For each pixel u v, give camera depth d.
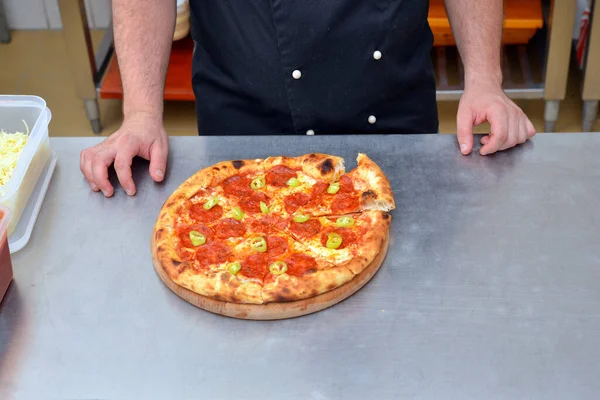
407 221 1.31
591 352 1.07
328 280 1.15
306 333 1.11
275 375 1.05
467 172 1.43
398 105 1.72
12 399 1.02
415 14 1.62
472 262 1.23
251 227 1.30
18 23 3.80
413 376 1.04
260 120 1.73
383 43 1.61
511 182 1.40
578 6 3.19
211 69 1.71
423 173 1.43
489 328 1.11
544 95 2.94
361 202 1.31
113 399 1.02
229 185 1.39
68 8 2.79
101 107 3.31
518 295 1.16
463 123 1.49
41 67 3.54
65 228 1.32
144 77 1.56
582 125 3.07
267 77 1.64
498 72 1.60
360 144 1.51
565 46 2.80
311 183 1.39
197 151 1.50
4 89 3.39
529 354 1.07
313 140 1.52
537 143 1.50
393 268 1.22
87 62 2.94
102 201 1.38
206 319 1.14
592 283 1.18
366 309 1.15
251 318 1.14
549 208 1.34
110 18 3.46
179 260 1.19
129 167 1.40
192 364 1.07
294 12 1.55
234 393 1.02
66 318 1.14
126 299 1.17
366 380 1.03
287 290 1.13
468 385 1.02
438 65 3.18
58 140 1.54
